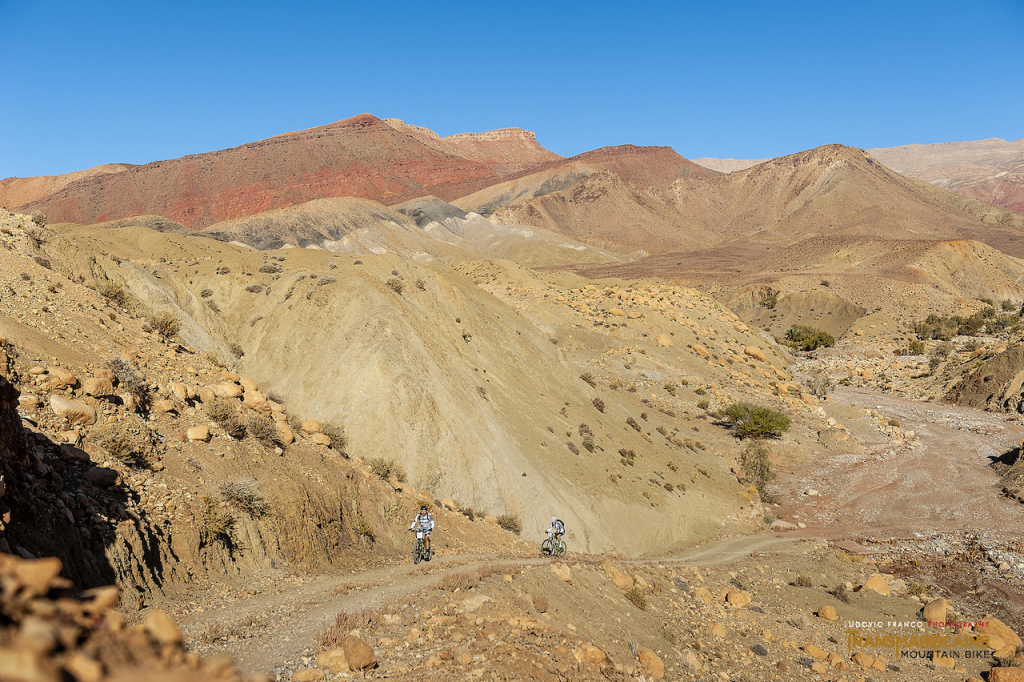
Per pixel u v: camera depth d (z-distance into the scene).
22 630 2.20
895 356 120.81
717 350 89.38
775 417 63.69
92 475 12.32
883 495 50.50
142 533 12.05
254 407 21.06
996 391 82.44
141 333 21.97
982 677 21.27
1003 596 29.66
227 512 14.46
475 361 41.59
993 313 147.50
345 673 9.48
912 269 193.38
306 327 37.56
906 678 20.67
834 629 24.73
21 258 21.94
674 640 18.31
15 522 9.60
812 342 134.25
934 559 35.28
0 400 10.50
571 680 10.77
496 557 21.28
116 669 2.46
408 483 28.89
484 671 10.11
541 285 104.12
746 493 49.19
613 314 92.12
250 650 10.10
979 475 54.84
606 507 34.69
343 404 31.17
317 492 18.47
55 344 16.41
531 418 39.31
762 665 19.22
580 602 16.47
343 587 14.10
